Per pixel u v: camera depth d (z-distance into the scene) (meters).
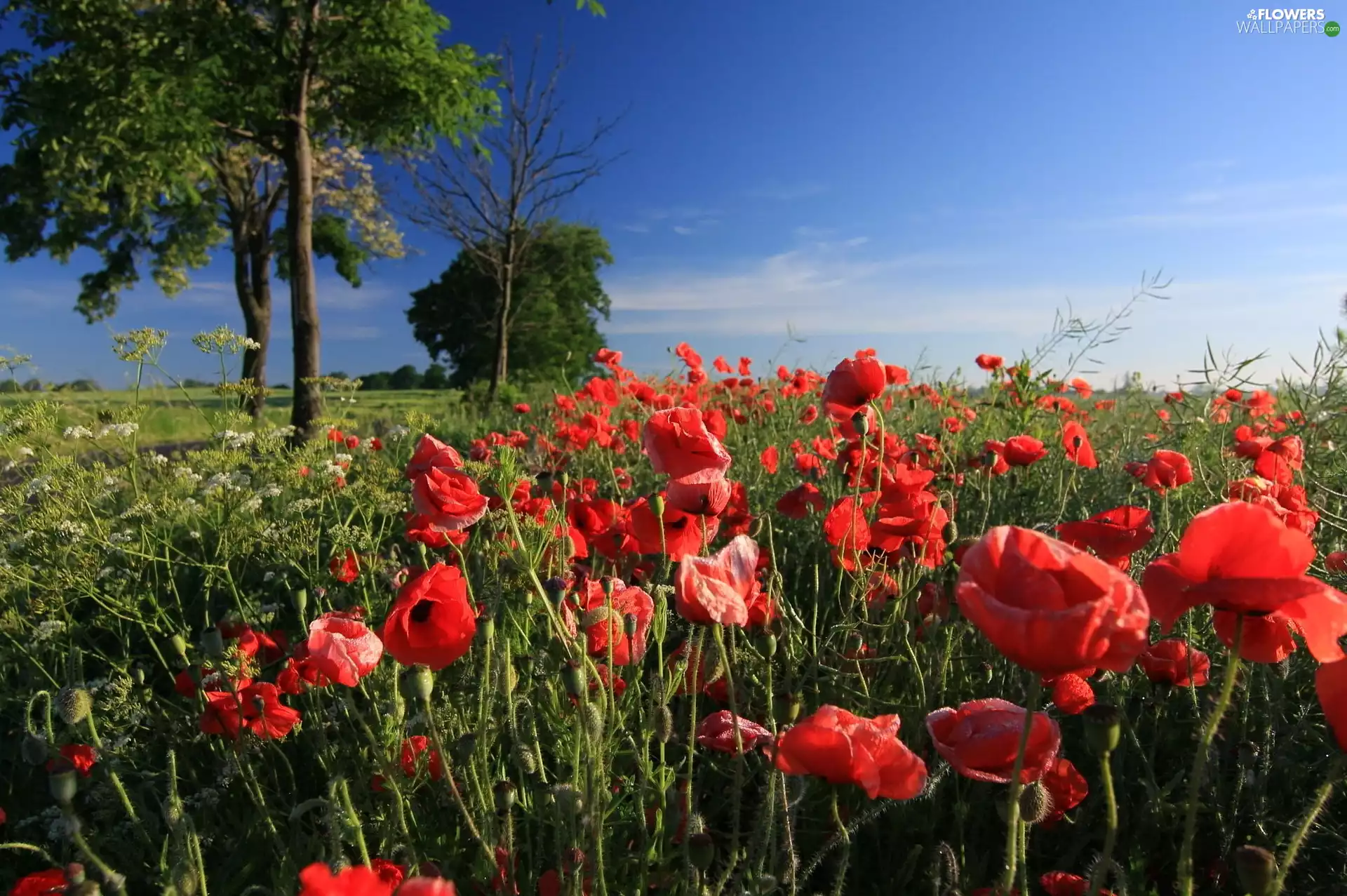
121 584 3.24
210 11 11.69
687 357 7.85
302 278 12.32
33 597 3.39
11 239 22.20
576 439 5.09
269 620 3.32
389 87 13.57
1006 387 6.09
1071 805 1.91
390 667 2.51
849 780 1.42
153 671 3.49
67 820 1.46
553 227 20.61
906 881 2.10
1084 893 1.79
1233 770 2.34
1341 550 3.21
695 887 1.63
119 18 11.57
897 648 2.90
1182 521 3.61
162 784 2.63
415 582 1.64
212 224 23.81
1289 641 1.26
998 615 1.03
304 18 11.90
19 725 3.10
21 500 3.66
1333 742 2.30
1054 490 4.71
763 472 5.32
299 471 4.24
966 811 2.16
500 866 1.84
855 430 2.92
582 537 2.84
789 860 1.69
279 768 2.72
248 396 4.91
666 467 2.13
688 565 1.63
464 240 19.17
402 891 0.97
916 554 2.83
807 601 3.63
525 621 2.56
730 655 2.45
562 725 2.14
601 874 1.70
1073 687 2.01
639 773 2.00
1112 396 7.77
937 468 4.71
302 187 12.33
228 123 12.88
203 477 4.48
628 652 2.12
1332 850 2.06
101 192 20.75
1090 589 1.07
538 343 34.09
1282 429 4.65
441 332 38.72
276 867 2.11
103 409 4.59
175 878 1.51
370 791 2.23
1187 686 2.46
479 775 1.99
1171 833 2.18
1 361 4.45
